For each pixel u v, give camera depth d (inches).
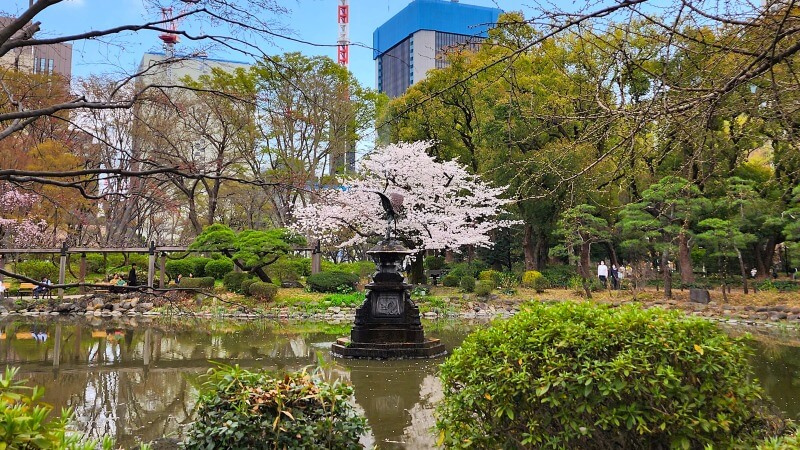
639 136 174.4
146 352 455.2
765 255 1071.6
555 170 169.9
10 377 85.7
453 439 153.0
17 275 124.9
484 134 880.3
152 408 272.7
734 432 135.0
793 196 740.7
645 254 1081.4
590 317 148.3
